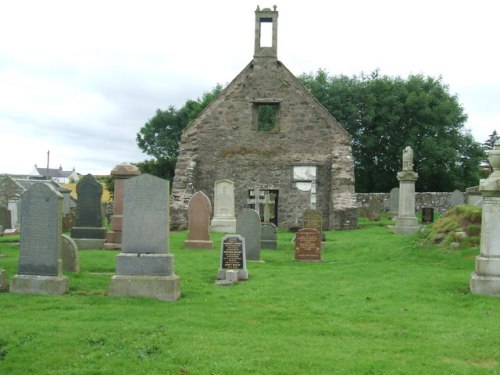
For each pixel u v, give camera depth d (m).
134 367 6.55
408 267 14.35
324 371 6.52
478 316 9.39
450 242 15.82
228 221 25.30
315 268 14.87
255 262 15.95
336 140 29.64
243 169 30.02
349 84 53.50
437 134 51.09
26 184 30.72
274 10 30.36
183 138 30.22
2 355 6.84
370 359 6.98
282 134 30.03
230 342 7.58
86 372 6.39
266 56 30.27
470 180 52.94
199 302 10.22
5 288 10.80
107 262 14.53
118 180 18.00
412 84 51.84
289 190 29.75
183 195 28.22
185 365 6.66
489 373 6.56
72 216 25.47
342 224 26.89
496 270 10.84
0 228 22.58
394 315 9.44
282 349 7.33
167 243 10.47
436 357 7.16
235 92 30.27
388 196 39.53
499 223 10.87
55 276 10.52
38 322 8.38
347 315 9.42
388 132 51.47
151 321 8.60
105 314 8.99
